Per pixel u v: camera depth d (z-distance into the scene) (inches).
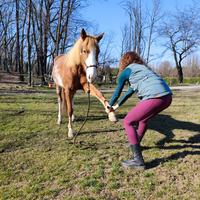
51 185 86.0
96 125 140.6
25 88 387.2
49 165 97.1
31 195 81.3
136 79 89.3
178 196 77.4
